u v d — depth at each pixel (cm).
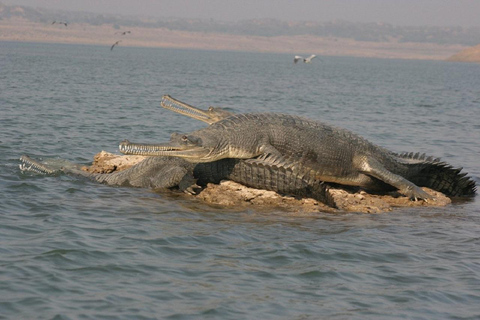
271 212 3388
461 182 4028
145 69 19175
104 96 9100
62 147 4806
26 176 3803
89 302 2169
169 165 3775
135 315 2103
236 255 2684
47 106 7262
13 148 4588
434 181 4081
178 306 2186
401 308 2288
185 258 2620
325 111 8894
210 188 3644
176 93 10756
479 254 2883
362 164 3847
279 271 2544
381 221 3347
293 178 3500
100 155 4256
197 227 3027
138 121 6538
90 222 3008
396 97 12300
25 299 2155
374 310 2258
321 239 2953
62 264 2459
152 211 3269
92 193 3562
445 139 6334
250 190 3572
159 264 2533
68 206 3253
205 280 2409
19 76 12069
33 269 2389
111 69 17775
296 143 3734
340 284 2461
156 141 5425
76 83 11369
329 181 3884
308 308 2239
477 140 6347
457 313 2273
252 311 2188
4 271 2352
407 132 6788
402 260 2756
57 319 2038
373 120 7869
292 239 2923
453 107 10325
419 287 2475
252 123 3688
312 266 2614
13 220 2959
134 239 2798
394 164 3931
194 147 3488
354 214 3456
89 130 5697
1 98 7731
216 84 13838
